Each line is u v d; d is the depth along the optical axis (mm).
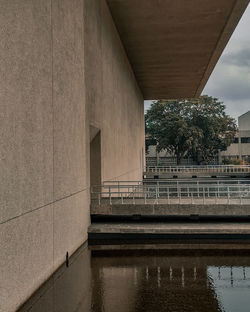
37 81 7977
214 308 6477
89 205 13203
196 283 7828
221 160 62188
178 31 22203
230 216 13531
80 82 12188
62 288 7648
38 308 6609
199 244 11422
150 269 8883
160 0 18016
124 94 24672
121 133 22766
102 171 16062
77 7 11984
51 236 8680
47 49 8750
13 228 6496
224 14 19812
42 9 8422
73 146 11070
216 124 56375
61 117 9844
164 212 13062
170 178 43781
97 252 10664
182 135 54844
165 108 58094
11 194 6453
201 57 27734
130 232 12195
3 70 6250
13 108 6641
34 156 7680
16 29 6863
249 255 10055
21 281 6785
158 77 34000
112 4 18281
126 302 6789
